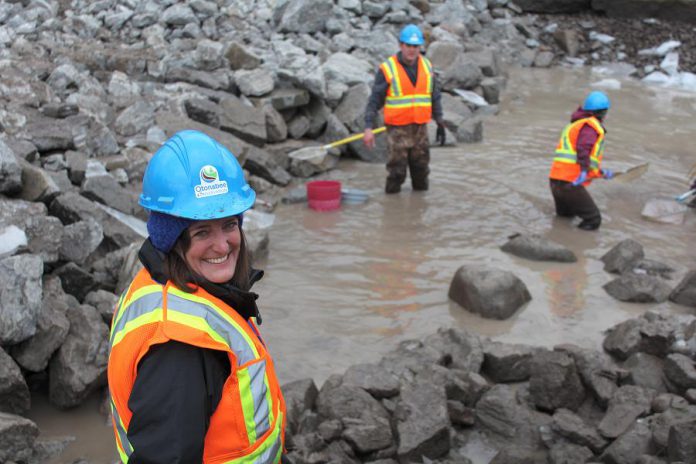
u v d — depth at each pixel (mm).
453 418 4199
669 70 13234
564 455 3859
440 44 11953
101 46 10125
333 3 11867
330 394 4219
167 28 11000
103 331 4406
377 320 5387
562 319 5426
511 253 6512
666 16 14914
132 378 1709
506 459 3820
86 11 11297
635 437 3795
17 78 7785
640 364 4590
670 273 6129
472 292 5477
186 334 1675
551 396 4293
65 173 6348
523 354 4695
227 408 1743
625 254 6215
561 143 7082
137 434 1626
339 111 9320
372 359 4898
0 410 3947
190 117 8367
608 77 13359
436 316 5457
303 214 7363
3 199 5254
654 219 7297
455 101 10758
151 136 7738
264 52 10023
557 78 13172
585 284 5977
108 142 7113
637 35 14555
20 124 6816
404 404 4090
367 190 8047
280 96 8859
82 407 4270
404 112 7539
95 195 6258
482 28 14430
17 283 4148
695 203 7590
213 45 9359
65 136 6828
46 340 4219
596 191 8078
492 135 10016
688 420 3568
